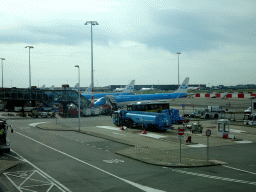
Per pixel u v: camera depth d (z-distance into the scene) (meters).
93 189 17.33
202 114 65.62
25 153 29.16
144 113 48.66
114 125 55.97
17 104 108.12
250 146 32.72
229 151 29.75
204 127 50.00
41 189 17.45
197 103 117.50
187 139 37.06
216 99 142.25
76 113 80.94
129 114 50.41
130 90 123.75
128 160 25.89
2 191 17.03
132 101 94.31
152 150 30.33
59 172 21.61
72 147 32.72
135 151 29.73
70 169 22.50
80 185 18.20
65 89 90.19
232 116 68.69
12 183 18.78
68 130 48.84
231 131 44.69
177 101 134.75
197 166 23.22
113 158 26.77
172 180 19.23
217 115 66.12
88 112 80.81
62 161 25.47
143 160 25.34
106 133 44.22
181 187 17.61
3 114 87.81
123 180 19.30
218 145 33.38
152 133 44.03
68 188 17.59
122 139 38.09
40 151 30.23
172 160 25.38
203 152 29.22
